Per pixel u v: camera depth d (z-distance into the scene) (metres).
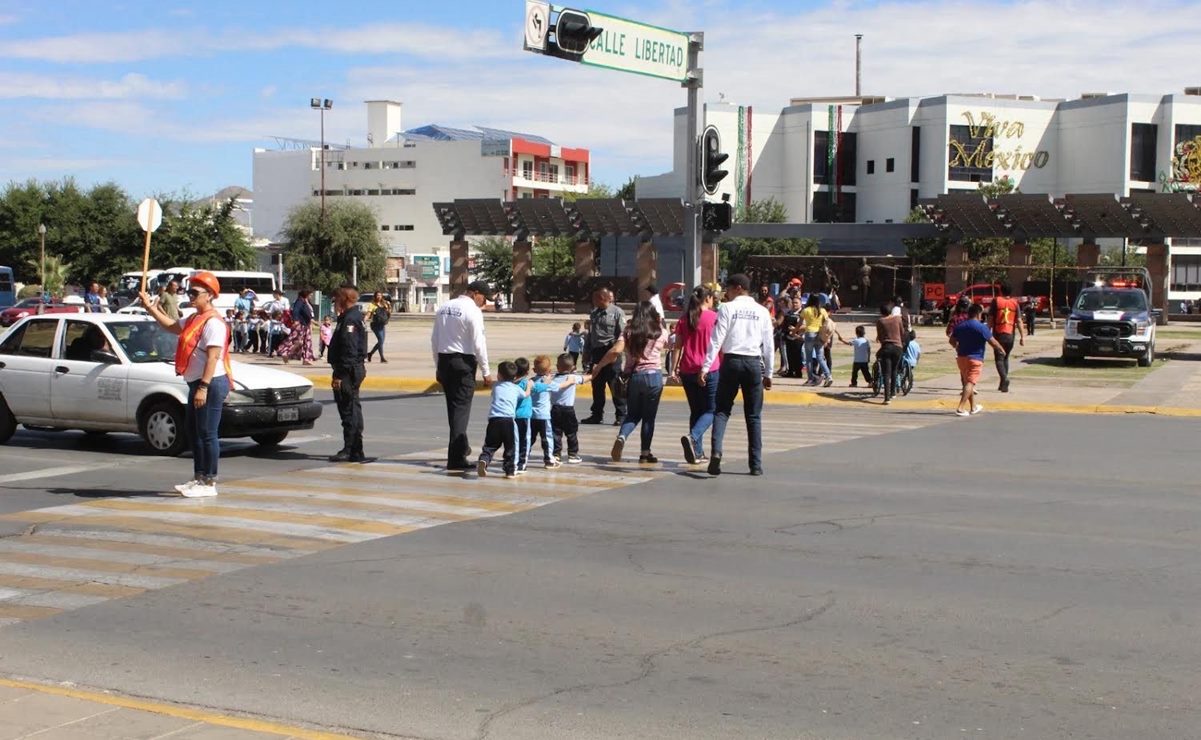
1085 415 19.89
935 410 20.59
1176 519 10.12
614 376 16.94
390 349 36.91
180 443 13.91
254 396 13.84
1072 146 94.44
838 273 62.44
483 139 122.19
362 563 8.53
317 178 123.69
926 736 5.24
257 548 9.02
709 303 12.85
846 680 6.00
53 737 5.12
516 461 12.38
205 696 5.81
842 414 19.73
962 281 55.25
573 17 19.09
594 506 10.68
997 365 22.88
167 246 81.44
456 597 7.61
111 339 14.58
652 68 20.83
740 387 12.61
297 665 6.28
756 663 6.27
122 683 6.02
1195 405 20.64
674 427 17.03
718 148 21.62
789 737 5.24
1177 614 7.16
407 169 120.00
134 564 8.51
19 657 6.45
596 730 5.33
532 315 63.84
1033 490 11.59
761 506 10.69
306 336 32.09
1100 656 6.36
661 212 61.78
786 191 99.06
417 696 5.79
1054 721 5.41
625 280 66.38
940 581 7.99
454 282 67.94
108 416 14.30
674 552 8.86
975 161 94.12
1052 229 53.19
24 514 10.30
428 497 11.12
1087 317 29.22
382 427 17.25
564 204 64.19
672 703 5.68
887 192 96.69
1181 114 90.69
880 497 11.16
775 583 7.95
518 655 6.43
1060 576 8.10
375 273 92.38
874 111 97.50
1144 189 91.44
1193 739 5.19
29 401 14.73
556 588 7.83
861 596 7.60
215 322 11.09
